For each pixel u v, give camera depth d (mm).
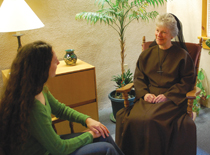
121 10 2227
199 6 2490
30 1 2145
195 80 1853
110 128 2420
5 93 1046
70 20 2379
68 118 1423
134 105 1804
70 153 1169
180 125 1571
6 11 1698
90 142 1248
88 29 2496
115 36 2680
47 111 1128
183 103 1737
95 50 2607
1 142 1021
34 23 1766
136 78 1955
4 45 2146
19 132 1000
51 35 2328
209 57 2510
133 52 2873
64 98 2061
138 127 1596
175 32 1724
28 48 1048
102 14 2137
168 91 1748
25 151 1081
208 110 2625
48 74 1087
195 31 2623
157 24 1726
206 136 2148
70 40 2436
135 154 1675
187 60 1776
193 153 1566
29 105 1015
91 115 2275
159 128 1569
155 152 1574
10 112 1013
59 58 2430
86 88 2148
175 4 2824
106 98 2865
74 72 2037
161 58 1829
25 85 1017
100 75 2729
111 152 1167
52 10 2268
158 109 1631
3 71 2113
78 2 2371
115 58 2766
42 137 1062
